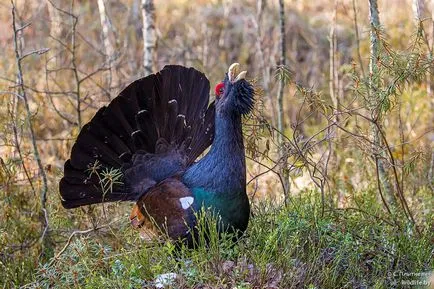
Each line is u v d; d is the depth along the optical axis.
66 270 10.62
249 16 22.25
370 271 10.65
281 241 10.41
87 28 21.12
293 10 23.27
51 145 16.38
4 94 13.96
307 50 22.11
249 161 15.92
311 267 9.94
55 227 12.66
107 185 11.31
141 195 11.28
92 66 19.39
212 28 23.30
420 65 10.78
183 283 9.73
